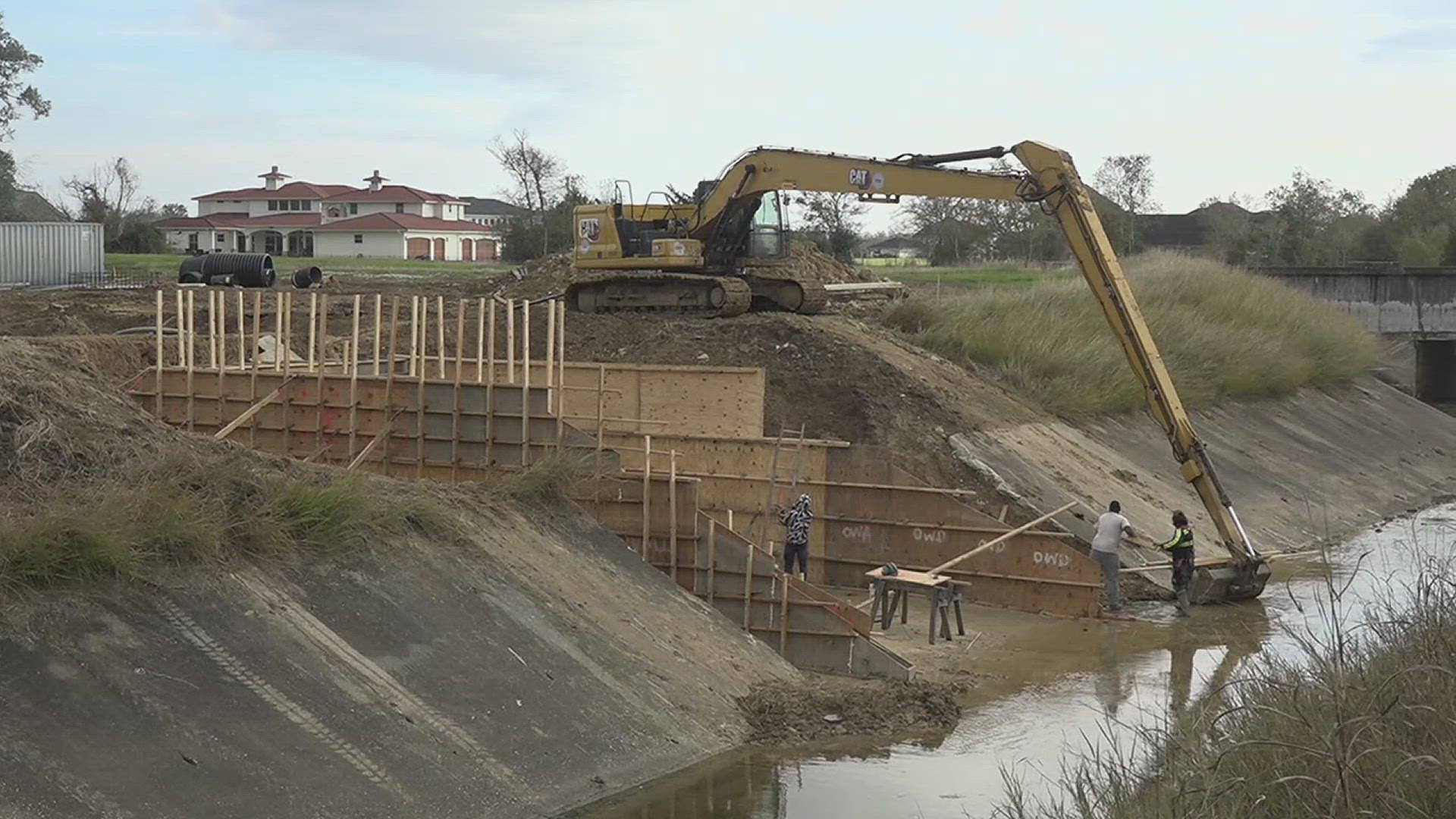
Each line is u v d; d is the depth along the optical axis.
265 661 11.42
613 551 16.06
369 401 18.77
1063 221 22.14
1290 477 31.14
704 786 12.36
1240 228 91.19
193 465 13.09
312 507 13.20
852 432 24.92
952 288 39.09
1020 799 10.83
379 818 10.48
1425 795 8.66
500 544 14.80
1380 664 10.83
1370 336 44.22
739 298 29.69
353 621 12.43
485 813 11.07
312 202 102.62
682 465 21.27
